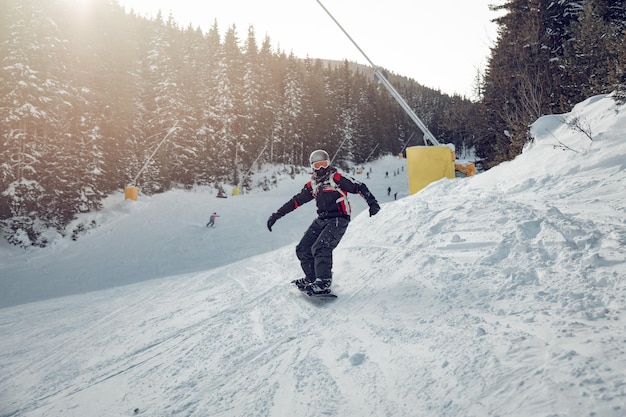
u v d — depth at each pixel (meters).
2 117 21.02
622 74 6.81
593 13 13.26
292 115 57.03
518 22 19.27
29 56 21.91
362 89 84.88
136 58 36.19
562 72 14.13
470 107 25.00
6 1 21.44
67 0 26.47
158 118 36.41
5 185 20.84
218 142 44.78
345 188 3.61
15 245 20.12
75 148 24.89
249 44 54.16
